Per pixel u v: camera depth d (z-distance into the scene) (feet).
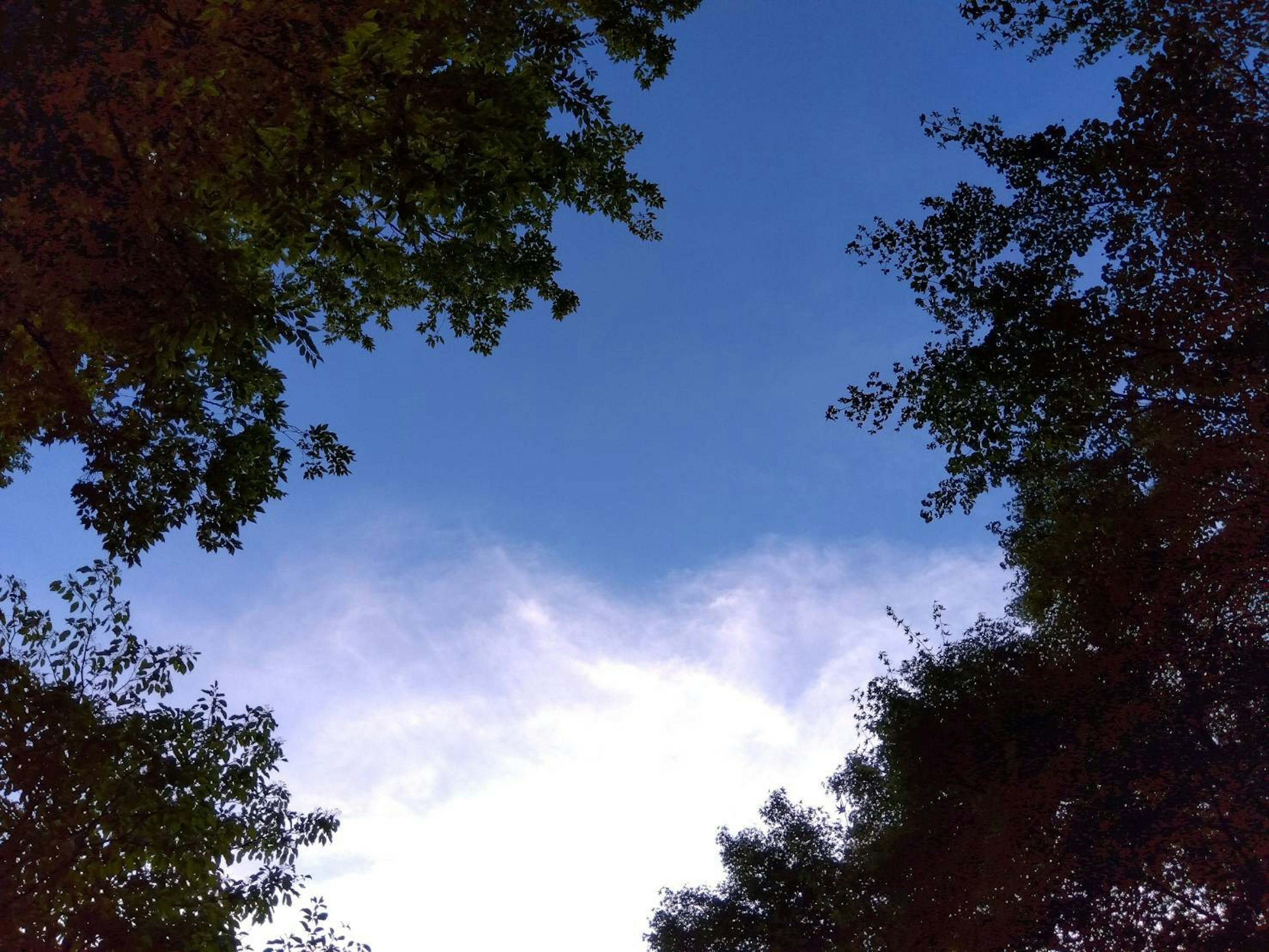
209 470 38.50
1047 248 48.44
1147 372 46.34
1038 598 60.90
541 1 42.96
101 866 32.04
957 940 59.57
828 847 80.18
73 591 36.09
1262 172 40.83
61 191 26.58
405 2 29.30
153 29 26.17
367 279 52.39
